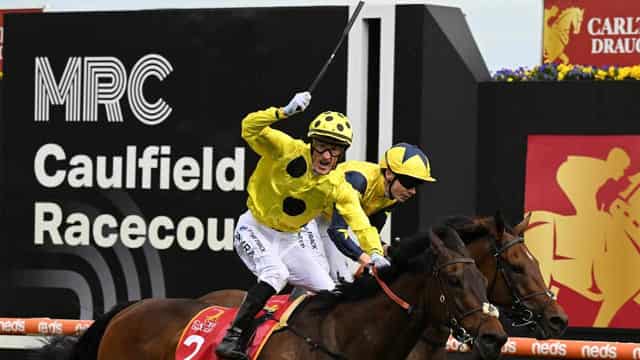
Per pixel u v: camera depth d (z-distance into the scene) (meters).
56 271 20.77
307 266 14.09
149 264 20.31
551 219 19.38
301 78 19.62
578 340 18.97
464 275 11.95
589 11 23.75
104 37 20.53
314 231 14.85
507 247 14.22
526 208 19.53
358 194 14.41
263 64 19.81
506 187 19.66
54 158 20.77
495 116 19.78
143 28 20.34
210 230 20.05
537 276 14.16
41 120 20.81
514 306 14.27
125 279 20.42
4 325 20.09
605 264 19.11
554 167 19.41
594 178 19.23
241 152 19.88
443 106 19.34
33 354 18.72
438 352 13.69
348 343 12.82
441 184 19.28
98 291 20.56
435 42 19.25
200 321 13.95
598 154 19.22
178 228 20.19
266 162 13.67
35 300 20.88
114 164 20.48
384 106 19.14
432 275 12.29
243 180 19.89
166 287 20.25
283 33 19.72
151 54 20.31
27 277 20.91
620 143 19.12
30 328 20.03
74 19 20.66
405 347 12.71
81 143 20.66
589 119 19.25
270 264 13.55
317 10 19.52
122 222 20.44
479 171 19.94
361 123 19.28
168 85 20.25
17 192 20.95
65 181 20.72
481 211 19.86
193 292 20.11
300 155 13.41
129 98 20.41
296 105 13.05
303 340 12.97
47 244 20.81
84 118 20.62
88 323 19.78
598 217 19.17
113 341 14.73
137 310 14.80
